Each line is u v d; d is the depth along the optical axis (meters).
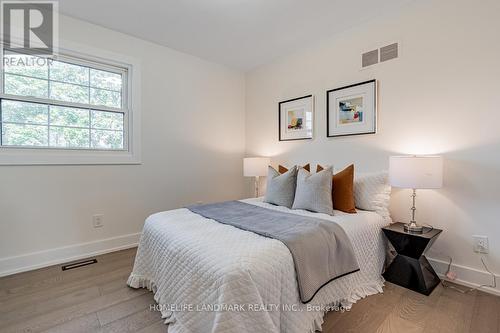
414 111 2.18
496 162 1.81
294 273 1.32
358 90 2.53
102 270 2.20
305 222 1.73
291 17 2.37
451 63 1.98
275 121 3.39
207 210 2.13
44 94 2.33
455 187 1.99
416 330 1.43
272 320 1.17
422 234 1.87
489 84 1.82
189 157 3.25
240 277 1.10
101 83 2.64
